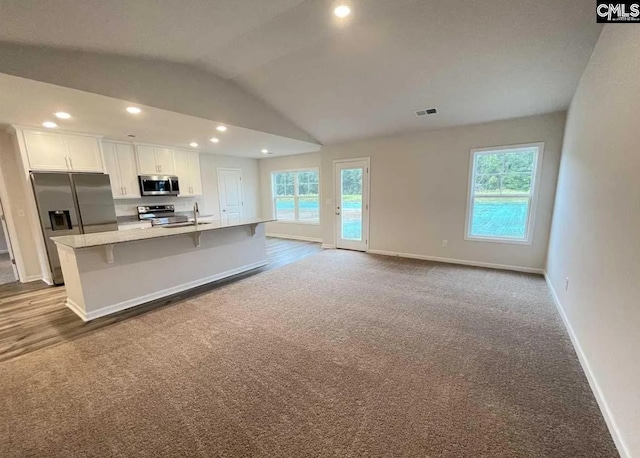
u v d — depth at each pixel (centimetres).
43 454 142
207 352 229
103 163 452
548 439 145
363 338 248
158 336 256
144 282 334
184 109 332
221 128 408
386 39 279
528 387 184
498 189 440
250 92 405
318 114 459
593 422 156
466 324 270
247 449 143
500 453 138
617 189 172
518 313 291
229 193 734
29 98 270
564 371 200
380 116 443
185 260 376
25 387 191
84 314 291
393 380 193
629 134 160
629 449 130
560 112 377
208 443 146
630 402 134
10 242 412
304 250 613
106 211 447
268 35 269
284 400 176
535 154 404
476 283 382
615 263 166
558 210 354
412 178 506
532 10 230
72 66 248
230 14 225
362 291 360
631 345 138
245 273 450
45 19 198
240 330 265
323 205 625
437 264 479
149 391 185
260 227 486
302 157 709
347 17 245
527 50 273
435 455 137
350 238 605
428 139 481
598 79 230
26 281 422
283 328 268
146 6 202
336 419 161
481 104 378
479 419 159
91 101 282
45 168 396
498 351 225
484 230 459
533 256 421
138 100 292
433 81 340
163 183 554
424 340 243
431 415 162
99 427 157
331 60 322
